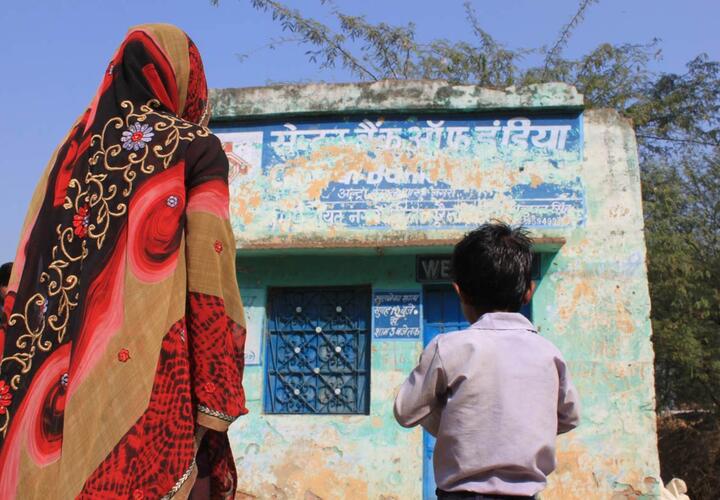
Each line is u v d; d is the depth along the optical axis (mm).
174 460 1975
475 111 8711
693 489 13164
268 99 8984
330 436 8430
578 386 8148
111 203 2162
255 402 8625
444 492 2711
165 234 2113
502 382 2725
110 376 2000
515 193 8586
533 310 8367
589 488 7941
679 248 12336
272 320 8891
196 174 2211
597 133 8609
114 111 2291
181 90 2381
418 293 8633
